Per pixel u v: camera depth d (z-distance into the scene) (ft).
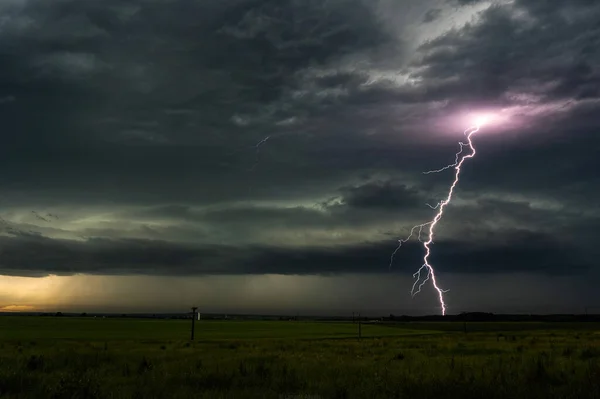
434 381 43.80
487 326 441.68
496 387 41.42
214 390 43.34
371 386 42.73
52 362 66.85
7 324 354.54
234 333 261.85
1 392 42.52
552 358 76.13
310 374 54.65
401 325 475.31
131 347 128.77
